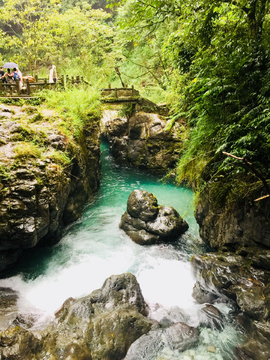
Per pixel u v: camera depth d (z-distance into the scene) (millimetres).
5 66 10172
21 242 5227
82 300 4402
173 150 12688
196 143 4973
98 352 3609
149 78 18016
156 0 4430
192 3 3977
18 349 3203
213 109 4160
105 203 9805
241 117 3926
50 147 6742
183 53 5816
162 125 13258
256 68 3598
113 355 3635
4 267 5484
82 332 3812
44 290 5430
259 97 3572
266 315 3551
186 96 5660
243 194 4430
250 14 3627
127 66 19828
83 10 19516
